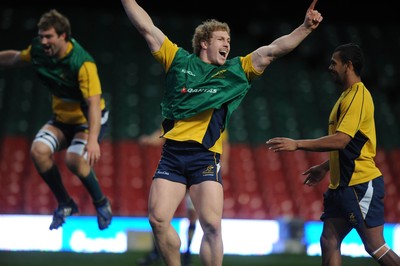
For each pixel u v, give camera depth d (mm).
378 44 90500
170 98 20062
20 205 59250
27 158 65562
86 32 85188
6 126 69750
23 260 32531
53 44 23844
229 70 19984
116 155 67125
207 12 92438
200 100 19656
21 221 47156
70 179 61500
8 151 66125
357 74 21016
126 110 74188
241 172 66875
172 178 19750
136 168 65750
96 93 24016
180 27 87938
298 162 68375
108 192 62062
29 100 74188
